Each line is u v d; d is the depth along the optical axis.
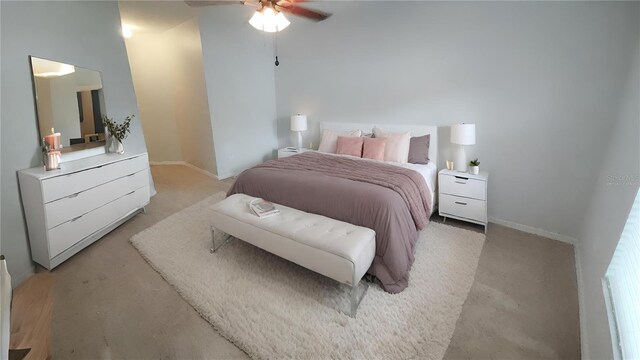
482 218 2.85
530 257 2.42
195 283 2.04
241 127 4.99
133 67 5.45
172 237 2.72
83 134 2.89
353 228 1.95
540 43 2.62
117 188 2.83
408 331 1.64
